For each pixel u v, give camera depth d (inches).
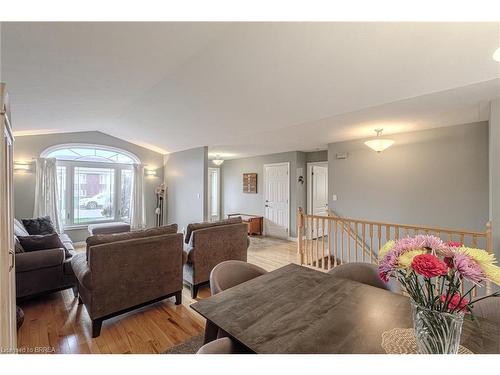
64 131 209.9
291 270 73.9
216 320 46.2
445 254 34.1
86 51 86.1
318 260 171.5
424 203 150.1
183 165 246.8
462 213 136.7
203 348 41.0
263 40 80.7
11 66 89.2
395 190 162.2
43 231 162.6
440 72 80.7
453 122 133.2
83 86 116.6
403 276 35.4
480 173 131.3
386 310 49.9
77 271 95.4
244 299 54.8
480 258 32.3
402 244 37.5
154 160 272.5
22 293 107.0
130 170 259.6
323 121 134.1
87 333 90.5
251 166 291.0
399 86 91.4
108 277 91.7
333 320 46.1
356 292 58.5
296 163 248.1
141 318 101.6
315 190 261.9
